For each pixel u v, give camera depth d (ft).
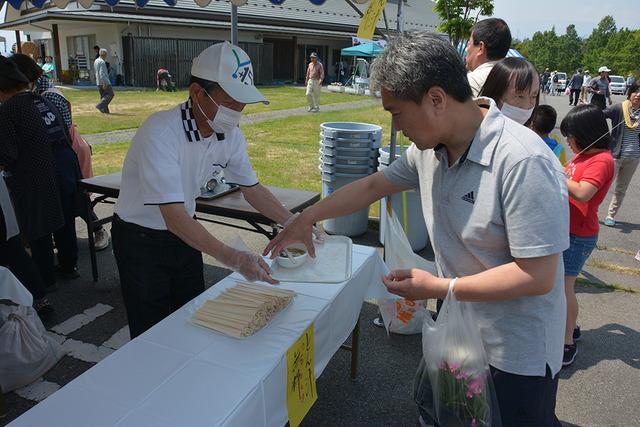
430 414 6.06
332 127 14.80
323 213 5.82
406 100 3.84
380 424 7.52
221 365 4.42
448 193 4.34
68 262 11.93
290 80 82.23
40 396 7.95
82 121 35.83
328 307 5.69
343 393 8.21
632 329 10.51
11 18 62.18
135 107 43.73
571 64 206.90
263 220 9.24
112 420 3.71
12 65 9.90
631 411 7.98
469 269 4.55
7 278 7.95
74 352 9.14
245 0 11.78
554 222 3.76
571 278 8.60
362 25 9.87
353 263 6.93
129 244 6.57
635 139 16.17
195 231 5.54
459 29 16.29
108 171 22.04
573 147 8.47
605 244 15.70
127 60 64.08
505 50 9.02
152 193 5.58
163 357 4.53
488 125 3.98
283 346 4.74
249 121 39.19
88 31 69.10
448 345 4.74
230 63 5.54
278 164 25.08
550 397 4.72
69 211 11.50
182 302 7.37
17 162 9.92
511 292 4.00
